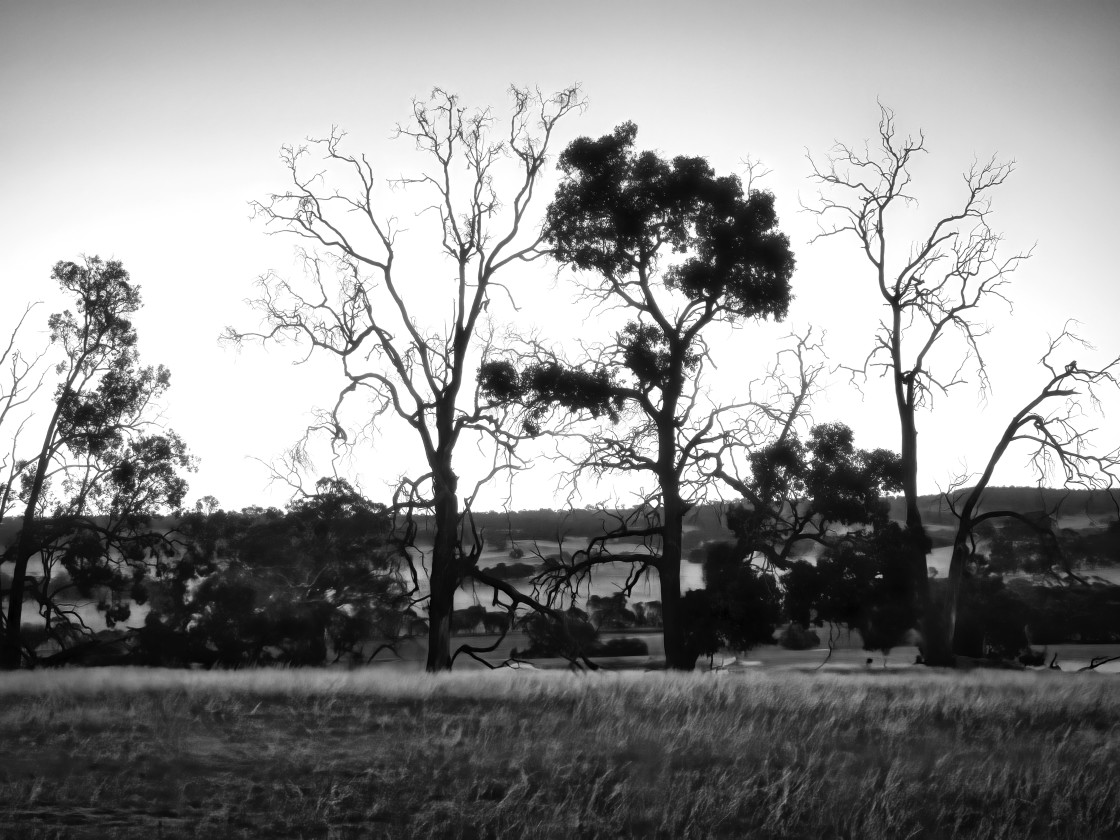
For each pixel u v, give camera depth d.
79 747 14.24
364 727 16.30
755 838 10.90
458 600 70.56
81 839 10.38
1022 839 10.80
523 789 12.16
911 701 18.44
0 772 12.77
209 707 17.55
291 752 14.23
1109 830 11.14
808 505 41.09
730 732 15.32
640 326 41.25
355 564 46.88
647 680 23.72
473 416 40.00
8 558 50.59
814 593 39.06
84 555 50.44
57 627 51.22
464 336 40.34
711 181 40.62
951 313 44.56
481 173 40.97
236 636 45.53
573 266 41.94
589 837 10.71
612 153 40.78
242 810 11.48
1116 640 54.53
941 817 11.55
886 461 41.00
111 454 51.50
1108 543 55.50
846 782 12.45
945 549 84.62
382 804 11.56
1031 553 51.19
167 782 12.53
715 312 41.78
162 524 53.94
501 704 18.69
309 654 46.38
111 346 52.75
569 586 40.94
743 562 40.09
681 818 11.17
